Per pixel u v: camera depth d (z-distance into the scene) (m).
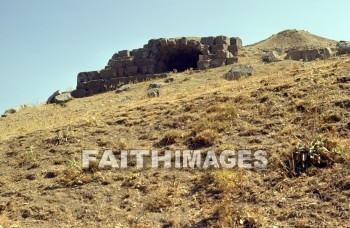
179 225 8.73
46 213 10.02
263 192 9.27
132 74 32.97
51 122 20.72
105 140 13.92
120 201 10.18
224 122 13.18
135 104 19.00
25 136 15.91
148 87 26.91
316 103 12.69
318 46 33.50
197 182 10.37
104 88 32.03
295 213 8.23
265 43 39.78
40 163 13.09
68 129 15.42
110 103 23.92
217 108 14.35
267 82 16.20
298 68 18.55
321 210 8.14
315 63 21.52
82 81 33.38
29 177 12.23
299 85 14.49
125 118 15.81
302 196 8.76
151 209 9.60
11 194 11.28
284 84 14.86
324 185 8.86
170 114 15.24
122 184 10.95
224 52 30.77
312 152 9.91
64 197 10.71
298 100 13.30
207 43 33.09
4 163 13.59
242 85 16.97
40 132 16.11
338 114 11.68
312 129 11.41
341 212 7.92
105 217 9.56
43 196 10.89
